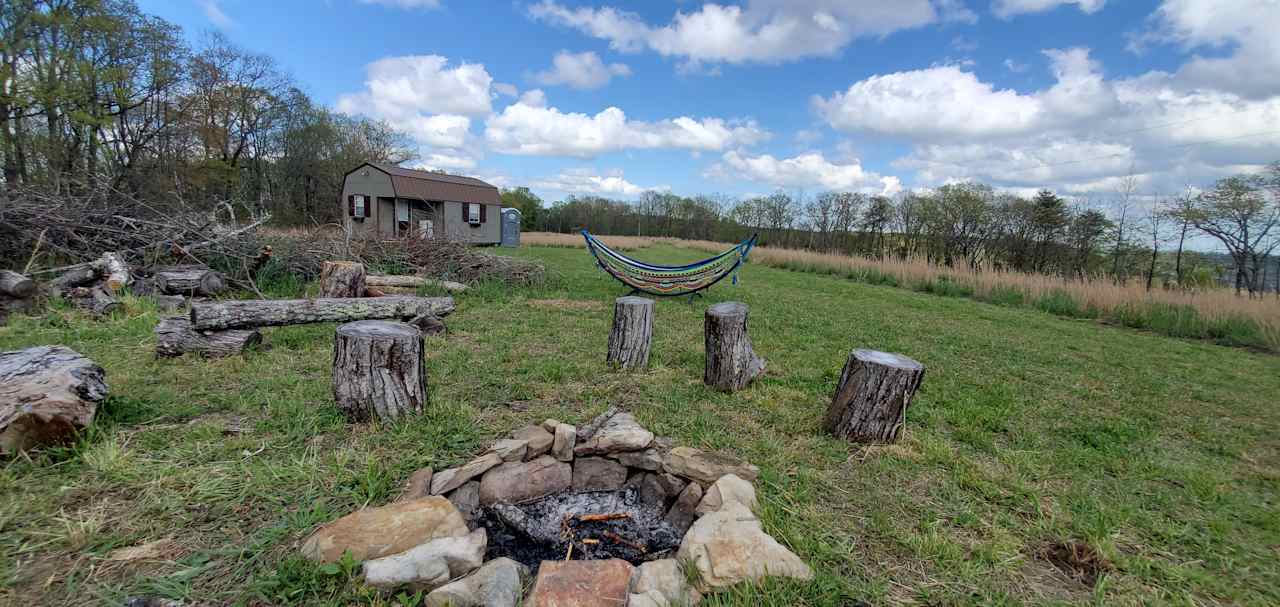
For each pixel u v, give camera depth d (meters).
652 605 1.46
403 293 6.54
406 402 2.66
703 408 3.19
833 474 2.44
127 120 17.41
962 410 3.42
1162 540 2.07
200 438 2.38
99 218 6.13
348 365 2.58
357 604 1.46
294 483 2.05
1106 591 1.74
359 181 20.67
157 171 17.42
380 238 8.10
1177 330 7.97
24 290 4.44
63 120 14.29
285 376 3.28
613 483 2.51
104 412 2.47
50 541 1.63
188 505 1.87
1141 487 2.52
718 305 3.76
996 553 1.88
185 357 3.55
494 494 2.22
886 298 10.23
